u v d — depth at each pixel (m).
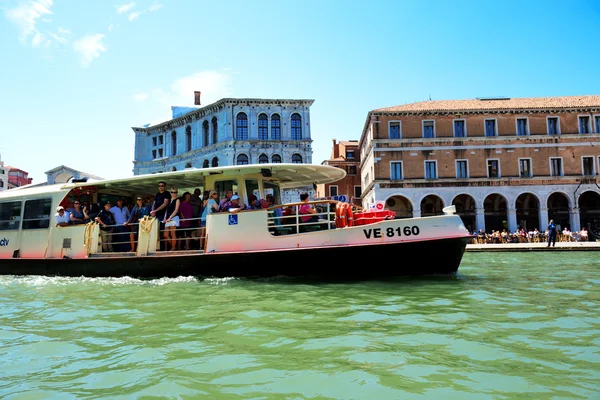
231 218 9.49
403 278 8.76
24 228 11.23
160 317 5.64
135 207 11.44
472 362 3.77
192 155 40.06
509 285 8.30
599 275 10.25
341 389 3.23
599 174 32.66
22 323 5.49
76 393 3.26
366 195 39.97
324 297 6.86
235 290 7.67
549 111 33.31
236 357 3.96
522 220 36.72
